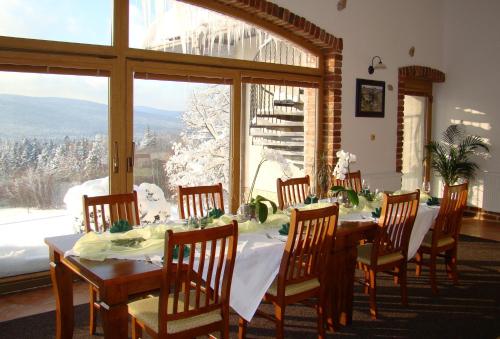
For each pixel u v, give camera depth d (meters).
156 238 2.70
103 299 2.15
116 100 4.06
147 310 2.42
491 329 3.26
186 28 4.46
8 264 3.75
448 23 7.26
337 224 3.07
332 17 5.49
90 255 2.38
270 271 2.68
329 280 3.14
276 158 3.54
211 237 2.21
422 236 3.83
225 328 2.38
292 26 5.09
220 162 4.84
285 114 5.34
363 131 6.02
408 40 6.62
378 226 3.31
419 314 3.50
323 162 5.64
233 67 4.83
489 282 4.22
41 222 3.88
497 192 6.80
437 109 7.46
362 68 5.93
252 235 2.92
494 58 6.77
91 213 4.04
